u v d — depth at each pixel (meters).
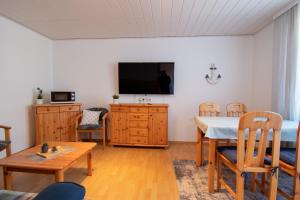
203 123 2.22
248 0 2.44
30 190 2.15
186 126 4.11
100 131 3.80
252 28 3.52
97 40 4.16
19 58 3.33
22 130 3.41
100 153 3.41
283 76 2.72
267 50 3.38
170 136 4.14
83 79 4.23
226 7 2.64
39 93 3.76
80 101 4.25
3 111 3.03
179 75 4.06
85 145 2.48
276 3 2.53
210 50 3.98
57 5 2.57
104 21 3.15
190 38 4.00
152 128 3.64
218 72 3.99
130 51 4.11
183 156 3.27
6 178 1.91
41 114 3.49
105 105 4.22
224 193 2.09
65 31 3.68
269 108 3.32
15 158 2.00
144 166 2.83
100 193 2.09
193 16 2.94
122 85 4.03
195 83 4.04
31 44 3.62
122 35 3.94
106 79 4.18
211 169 2.09
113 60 4.15
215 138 1.96
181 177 2.47
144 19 3.06
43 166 1.80
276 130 1.58
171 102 4.10
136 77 3.99
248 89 3.97
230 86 3.99
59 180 1.78
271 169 1.63
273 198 1.67
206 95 4.04
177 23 3.25
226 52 3.96
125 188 2.20
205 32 3.75
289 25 2.59
